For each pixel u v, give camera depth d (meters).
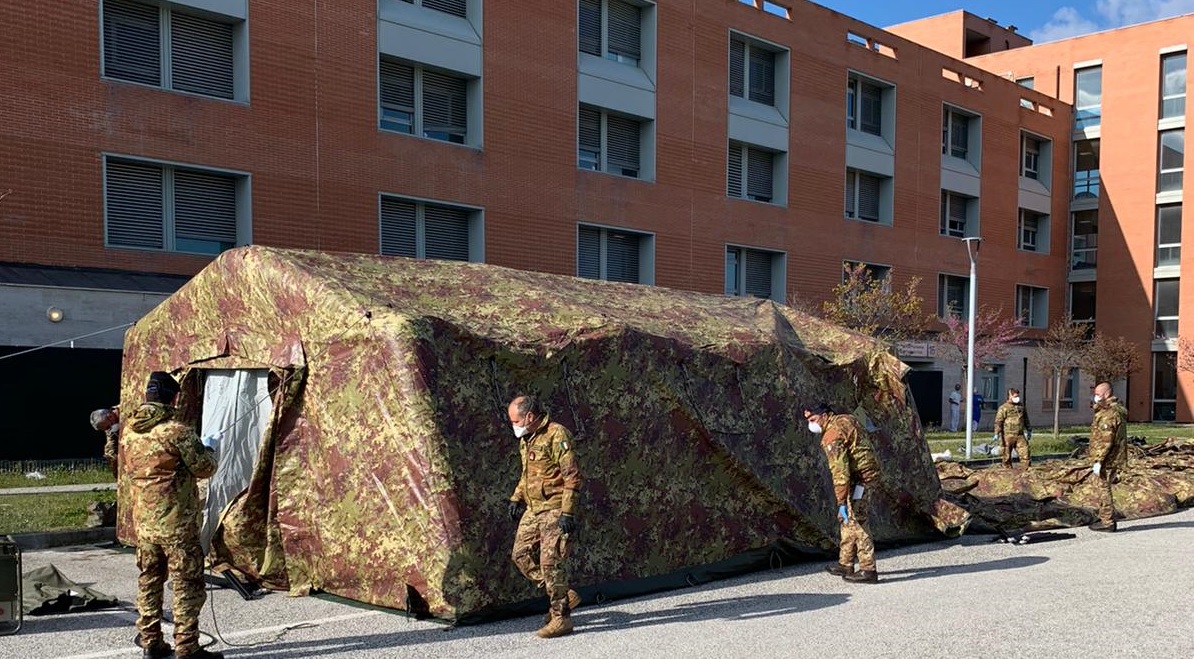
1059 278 43.03
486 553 7.19
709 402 9.32
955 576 8.95
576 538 7.95
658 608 7.66
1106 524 11.90
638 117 27.09
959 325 32.41
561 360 8.19
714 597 8.10
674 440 8.95
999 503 12.65
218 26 19.39
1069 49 43.22
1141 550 10.38
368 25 21.27
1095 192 42.69
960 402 34.22
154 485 5.88
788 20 31.02
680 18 27.88
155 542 5.85
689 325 9.98
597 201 25.81
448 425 7.32
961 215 38.78
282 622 7.00
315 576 7.84
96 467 15.45
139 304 17.02
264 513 8.16
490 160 23.55
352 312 7.67
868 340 11.50
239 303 8.66
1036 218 42.69
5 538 6.96
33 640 6.45
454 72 23.06
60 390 16.05
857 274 30.11
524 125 24.22
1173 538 11.28
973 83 39.62
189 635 5.85
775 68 31.30
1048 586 8.34
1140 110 40.97
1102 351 35.69
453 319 7.99
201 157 18.69
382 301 7.85
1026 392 38.91
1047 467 15.87
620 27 27.05
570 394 8.27
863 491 8.88
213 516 8.45
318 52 20.44
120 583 8.38
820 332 11.81
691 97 28.17
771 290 31.25
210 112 18.83
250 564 8.20
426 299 8.50
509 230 23.92
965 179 37.94
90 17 17.34
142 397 9.81
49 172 16.83
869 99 34.72
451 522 7.07
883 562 9.84
